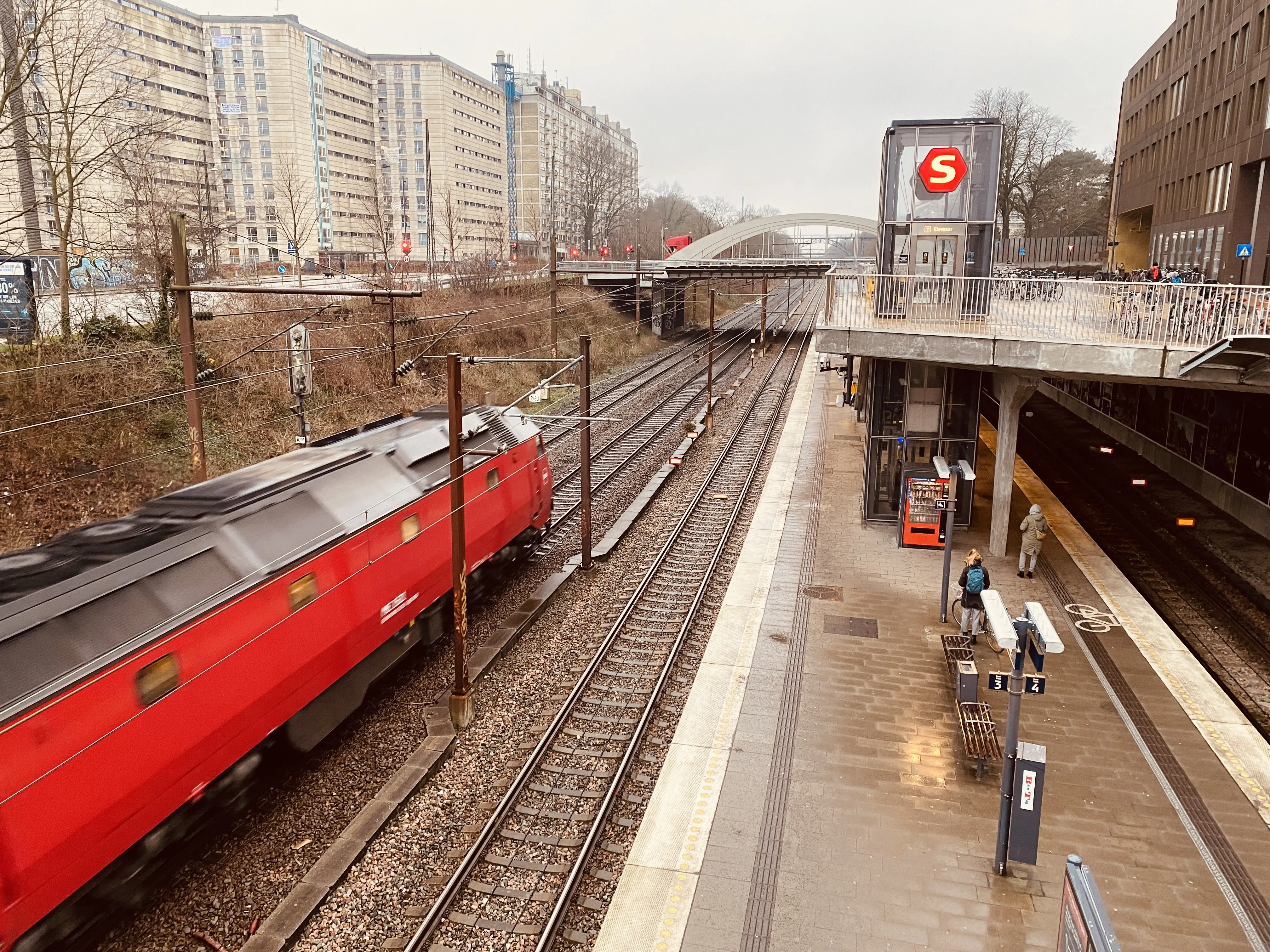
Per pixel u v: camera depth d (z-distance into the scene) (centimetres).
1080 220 8662
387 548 1247
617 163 13400
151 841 852
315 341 2948
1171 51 4919
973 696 1117
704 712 1206
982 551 1850
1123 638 1423
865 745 1120
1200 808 985
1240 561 1906
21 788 702
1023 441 3184
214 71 8438
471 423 1634
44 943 743
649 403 3797
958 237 1984
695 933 802
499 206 12275
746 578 1722
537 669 1381
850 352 1708
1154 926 803
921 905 836
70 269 2731
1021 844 866
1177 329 1505
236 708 934
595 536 2067
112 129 3491
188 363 1445
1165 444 2517
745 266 6059
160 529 991
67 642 786
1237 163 3862
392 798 1013
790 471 2638
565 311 4978
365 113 9994
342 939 811
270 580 999
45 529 1708
